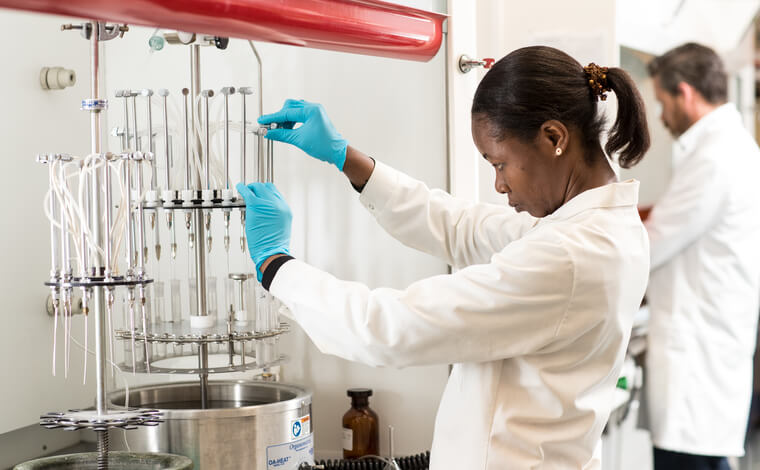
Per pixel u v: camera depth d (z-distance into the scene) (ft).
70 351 5.52
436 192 5.13
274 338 4.89
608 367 3.97
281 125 4.75
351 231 6.18
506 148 3.85
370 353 3.88
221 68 6.06
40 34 5.27
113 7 3.24
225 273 5.45
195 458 4.38
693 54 9.78
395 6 4.72
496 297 3.67
